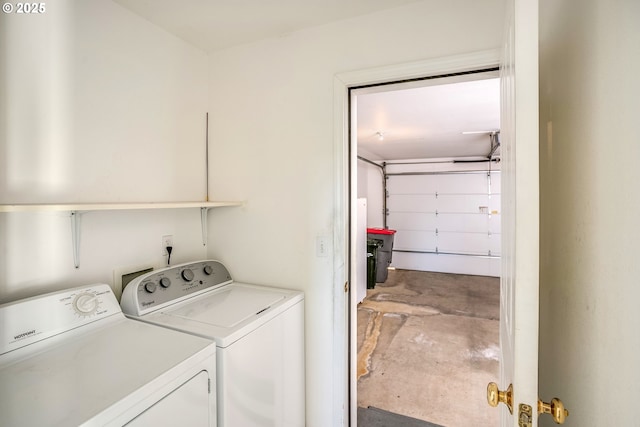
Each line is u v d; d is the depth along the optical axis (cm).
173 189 174
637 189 53
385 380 243
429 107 295
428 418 199
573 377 79
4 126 109
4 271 110
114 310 129
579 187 77
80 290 123
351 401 174
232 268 191
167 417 92
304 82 167
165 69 168
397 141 469
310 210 168
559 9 91
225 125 191
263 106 179
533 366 57
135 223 156
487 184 634
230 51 187
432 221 676
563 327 87
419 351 293
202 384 105
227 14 152
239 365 120
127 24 149
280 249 177
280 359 147
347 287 169
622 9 58
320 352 168
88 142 133
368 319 378
